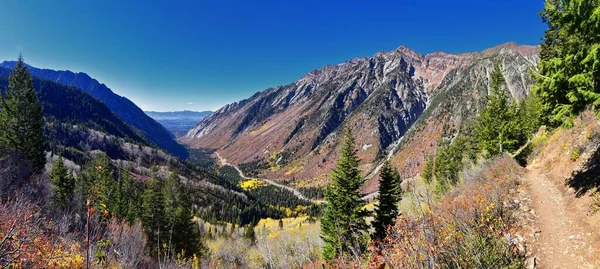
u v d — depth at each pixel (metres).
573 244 9.16
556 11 10.95
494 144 30.28
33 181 25.36
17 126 36.91
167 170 187.50
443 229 9.11
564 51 12.03
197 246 35.41
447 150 40.19
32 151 37.03
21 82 38.25
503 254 8.70
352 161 22.20
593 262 8.08
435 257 6.79
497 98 30.53
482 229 10.03
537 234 10.20
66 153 151.12
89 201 4.73
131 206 34.53
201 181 187.75
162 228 32.06
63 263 7.31
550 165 18.92
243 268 9.81
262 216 157.88
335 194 22.08
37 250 6.71
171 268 10.86
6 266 5.71
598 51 9.39
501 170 19.72
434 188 27.16
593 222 9.60
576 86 10.64
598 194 10.78
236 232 79.81
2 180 18.05
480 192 14.47
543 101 12.89
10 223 6.32
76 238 9.88
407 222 8.02
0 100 37.09
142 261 16.08
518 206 12.57
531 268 8.61
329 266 7.94
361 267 6.88
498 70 31.11
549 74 11.76
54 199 22.67
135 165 173.25
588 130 17.44
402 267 6.70
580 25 10.14
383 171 22.73
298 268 7.91
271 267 7.84
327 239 20.11
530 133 37.88
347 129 23.34
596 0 9.58
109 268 7.92
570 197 12.47
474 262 7.69
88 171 44.59
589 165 14.09
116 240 12.12
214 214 120.69
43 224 9.16
